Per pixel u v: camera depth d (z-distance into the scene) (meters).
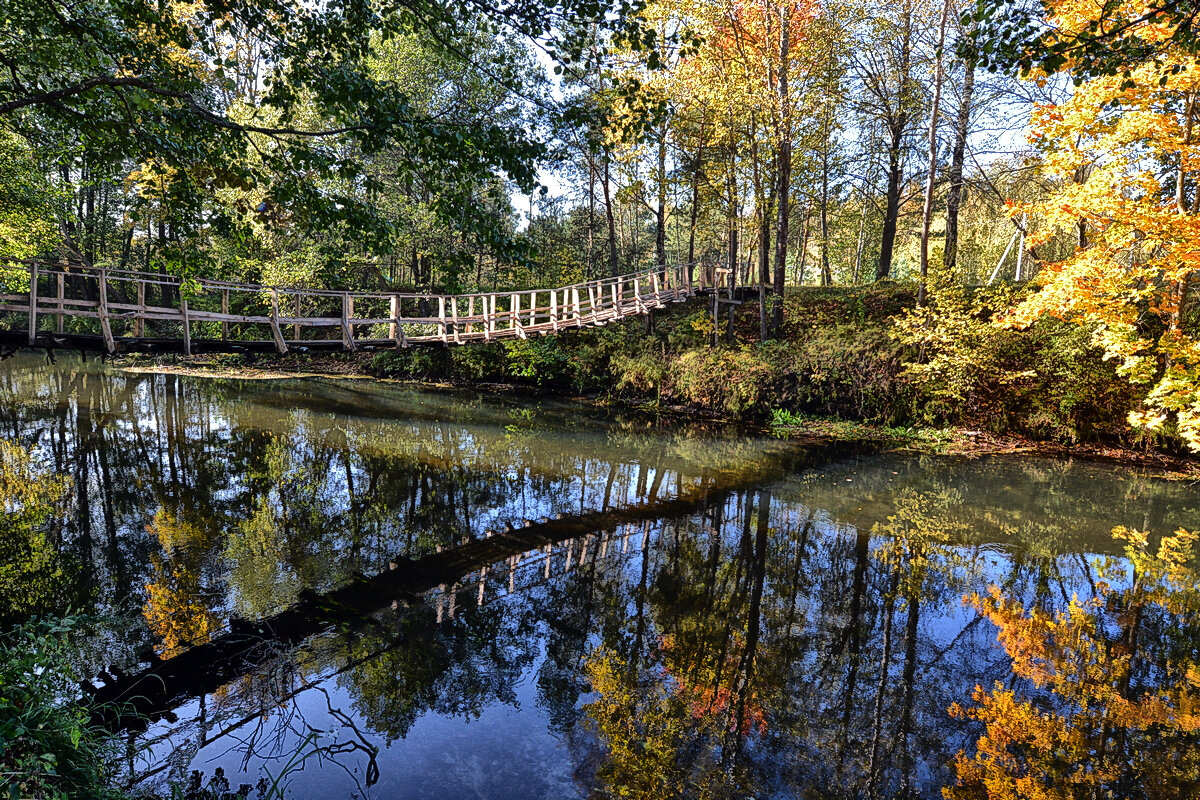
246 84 18.91
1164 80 7.40
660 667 4.92
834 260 34.75
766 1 14.55
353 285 24.11
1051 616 5.84
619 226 34.22
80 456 10.65
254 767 3.57
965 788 3.62
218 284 9.49
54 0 4.98
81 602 5.61
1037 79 10.39
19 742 2.71
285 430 13.09
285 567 6.53
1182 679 4.84
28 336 7.62
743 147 16.48
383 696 4.39
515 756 3.81
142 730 3.85
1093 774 3.76
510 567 6.77
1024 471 10.98
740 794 3.53
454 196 6.16
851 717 4.32
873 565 6.98
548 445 12.56
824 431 14.06
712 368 16.47
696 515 8.59
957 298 13.90
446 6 5.84
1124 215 8.16
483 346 21.19
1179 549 7.47
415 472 10.27
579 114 5.98
